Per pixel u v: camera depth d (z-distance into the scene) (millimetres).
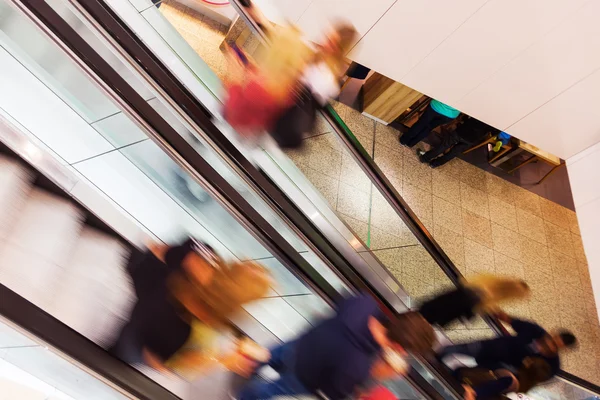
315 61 3434
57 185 3158
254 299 3551
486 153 8414
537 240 7781
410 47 6223
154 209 3520
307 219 3594
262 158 3639
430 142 7609
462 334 4234
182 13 5961
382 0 5844
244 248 3615
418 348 3672
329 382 3373
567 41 5844
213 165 3439
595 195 7395
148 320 3244
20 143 3061
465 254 6984
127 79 3053
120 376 2855
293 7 6141
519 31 5820
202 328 3402
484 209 7637
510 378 3854
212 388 3340
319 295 3416
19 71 3010
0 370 3016
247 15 3725
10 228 2980
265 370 3492
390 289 4027
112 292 3207
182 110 3178
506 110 6848
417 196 7109
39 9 2629
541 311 7062
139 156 3355
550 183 8734
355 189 4402
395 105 7047
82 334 2988
